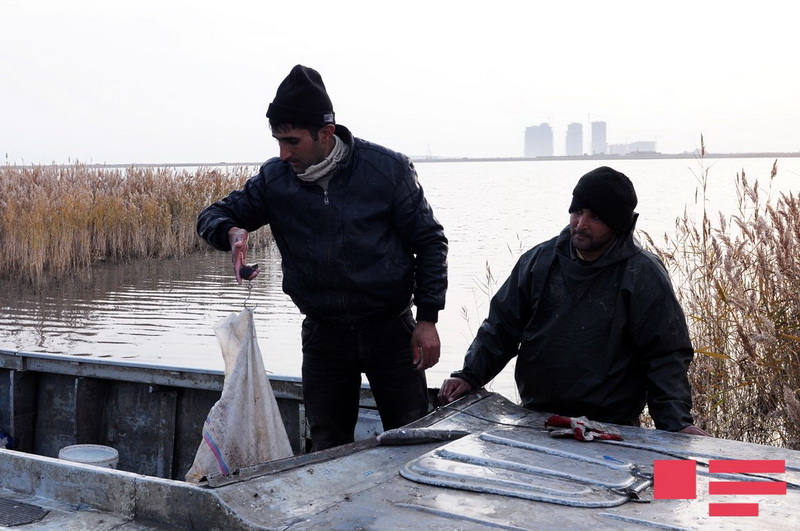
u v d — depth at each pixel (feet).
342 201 10.91
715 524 6.23
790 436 14.71
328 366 11.68
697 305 17.31
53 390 17.26
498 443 8.27
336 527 6.30
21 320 37.37
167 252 60.44
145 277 51.55
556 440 8.39
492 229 79.61
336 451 8.05
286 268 11.55
